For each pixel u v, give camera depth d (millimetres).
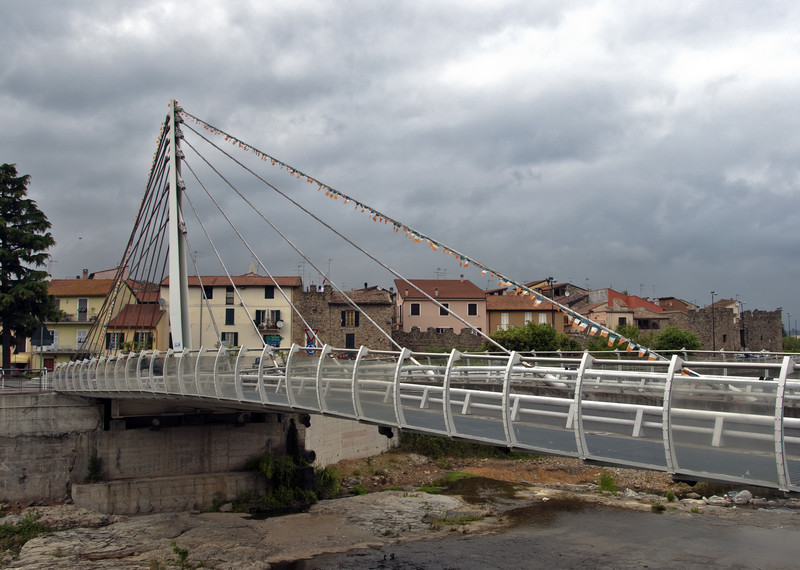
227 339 58156
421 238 20031
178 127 32656
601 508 28859
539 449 11180
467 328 65375
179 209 31438
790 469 8422
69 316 57719
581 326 14727
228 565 22781
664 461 9734
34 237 43562
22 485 29031
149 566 22609
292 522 27953
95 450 29969
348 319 60312
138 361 25078
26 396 29422
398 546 24484
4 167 44094
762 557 22016
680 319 68688
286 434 33031
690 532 24906
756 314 70312
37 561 23078
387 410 14109
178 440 31188
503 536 25234
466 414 12906
